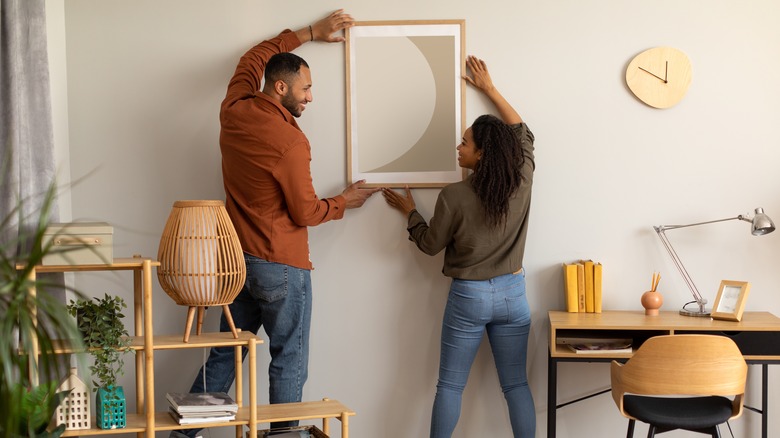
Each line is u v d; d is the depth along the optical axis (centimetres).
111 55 387
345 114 389
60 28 381
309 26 383
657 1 386
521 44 387
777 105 386
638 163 389
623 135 388
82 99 387
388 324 393
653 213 389
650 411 318
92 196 388
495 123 352
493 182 347
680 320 359
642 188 389
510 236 358
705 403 326
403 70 387
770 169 386
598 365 392
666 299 390
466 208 352
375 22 386
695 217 389
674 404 327
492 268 356
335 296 393
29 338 197
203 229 300
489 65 387
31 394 263
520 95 388
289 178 339
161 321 390
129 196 390
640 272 390
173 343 296
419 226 373
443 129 388
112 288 391
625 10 386
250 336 309
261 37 387
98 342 285
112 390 289
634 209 389
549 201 390
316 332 393
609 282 391
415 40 387
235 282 305
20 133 314
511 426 387
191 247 298
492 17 387
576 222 390
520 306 362
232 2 387
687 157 388
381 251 392
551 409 359
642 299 376
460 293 359
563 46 387
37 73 329
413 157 388
